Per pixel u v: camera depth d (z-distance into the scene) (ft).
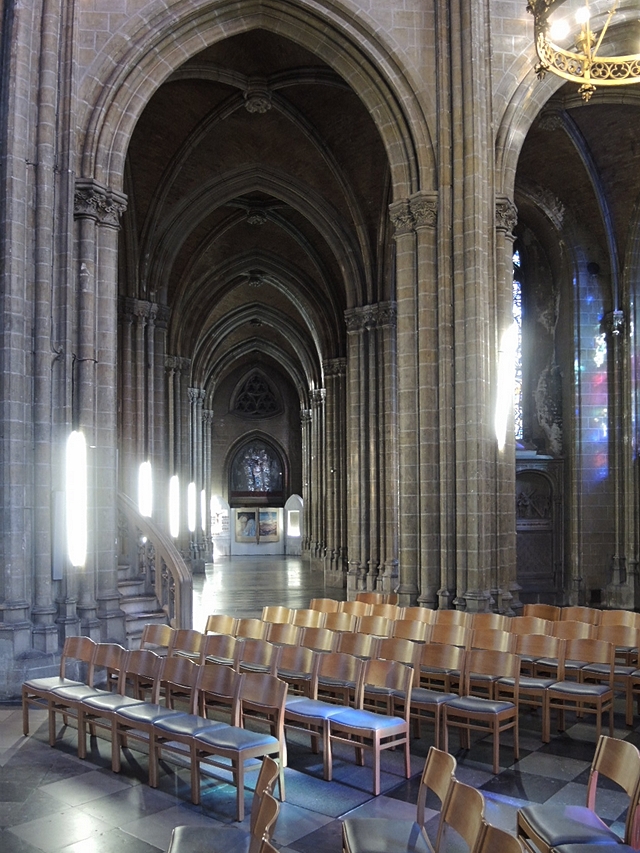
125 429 80.28
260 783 18.51
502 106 56.49
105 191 50.19
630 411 78.79
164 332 86.12
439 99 55.62
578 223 81.41
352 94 75.31
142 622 52.75
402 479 56.24
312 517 139.85
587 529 79.77
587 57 44.04
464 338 54.08
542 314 85.56
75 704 31.01
